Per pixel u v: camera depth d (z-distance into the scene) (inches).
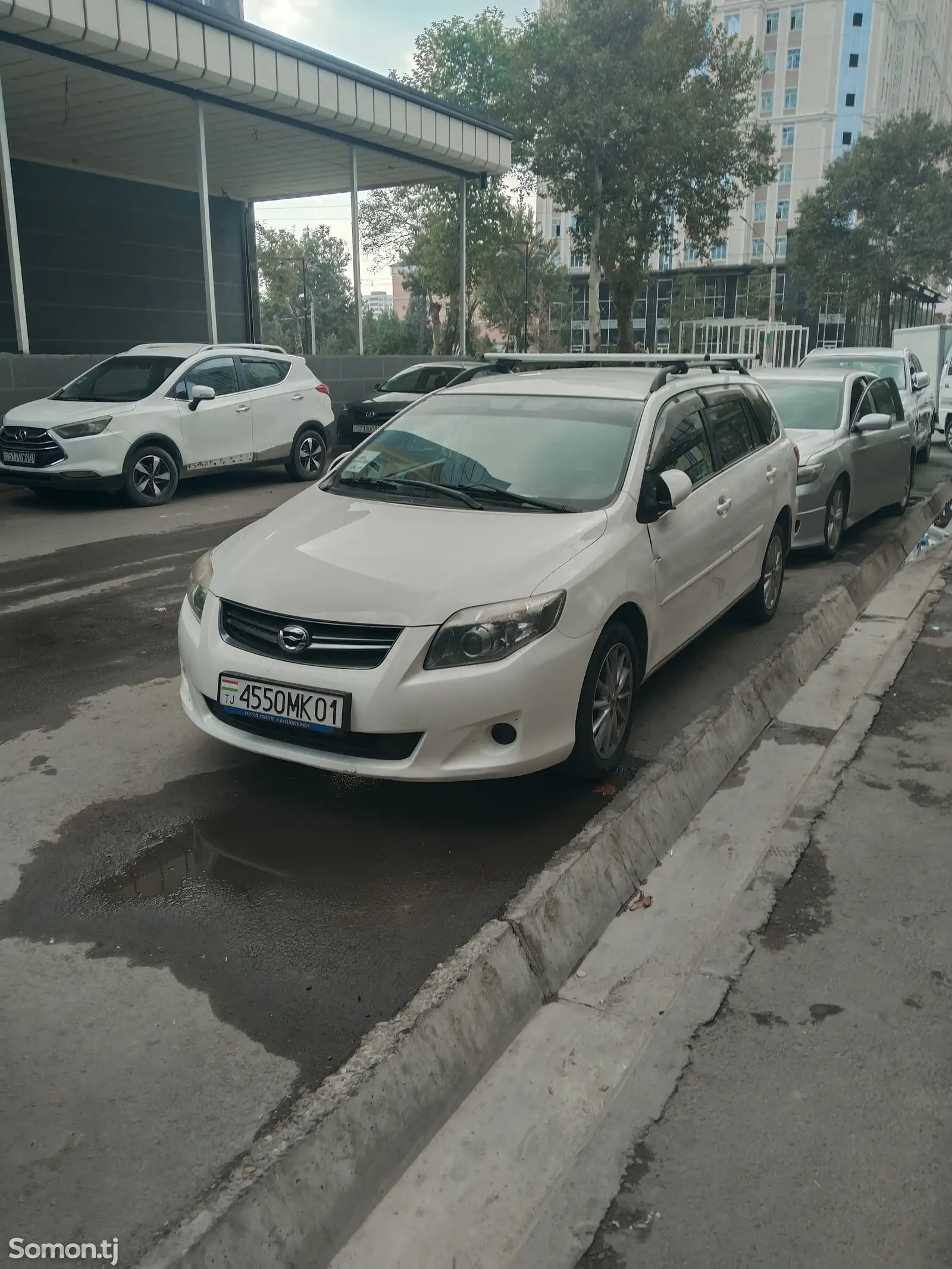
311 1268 81.7
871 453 366.0
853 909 133.3
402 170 845.2
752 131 1526.8
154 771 169.3
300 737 144.3
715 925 131.6
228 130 700.0
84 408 433.1
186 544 361.7
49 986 113.3
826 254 2037.4
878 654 248.5
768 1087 100.7
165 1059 101.6
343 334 3462.1
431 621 138.0
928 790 169.0
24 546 357.1
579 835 142.9
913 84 4269.2
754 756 187.3
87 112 648.4
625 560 161.8
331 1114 91.9
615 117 1384.1
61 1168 87.7
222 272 957.8
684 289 3036.4
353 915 128.0
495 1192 89.0
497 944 117.3
